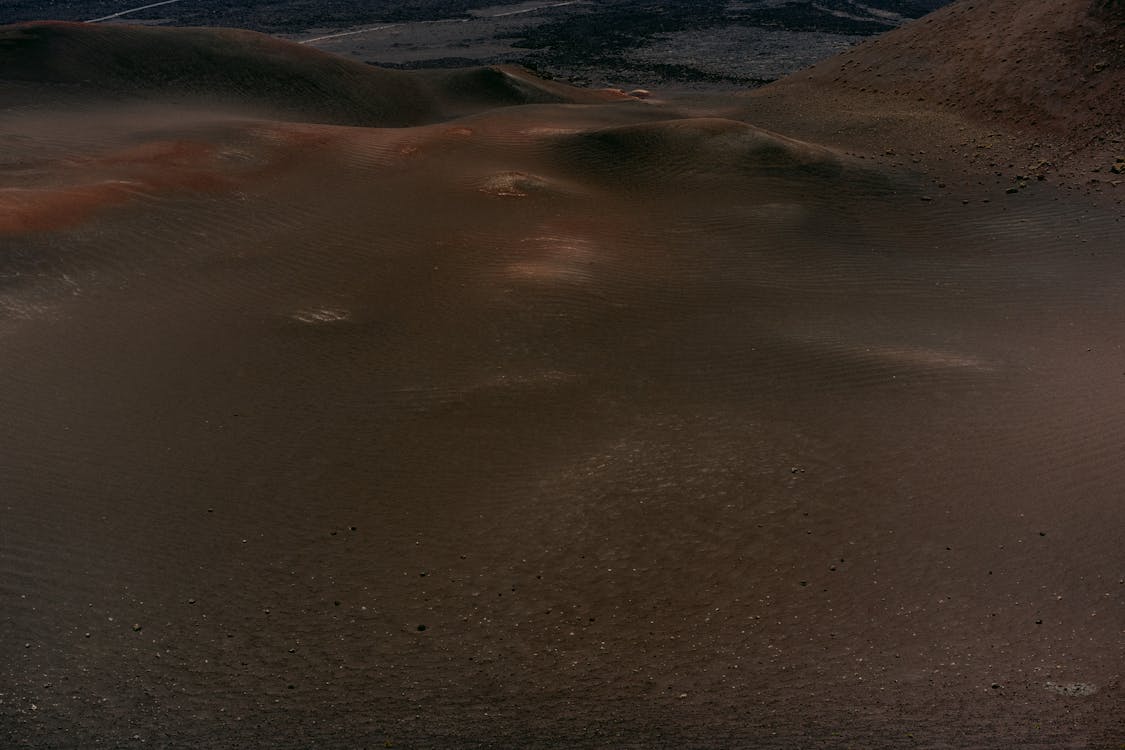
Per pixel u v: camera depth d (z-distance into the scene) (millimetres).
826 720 7715
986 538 9969
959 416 12680
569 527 10664
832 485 11102
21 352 14719
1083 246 21781
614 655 8781
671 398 13695
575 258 20109
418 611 9508
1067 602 8945
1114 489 10672
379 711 8242
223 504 11273
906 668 8297
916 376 14031
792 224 23078
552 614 9375
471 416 13352
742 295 18656
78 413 13117
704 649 8766
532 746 7676
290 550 10484
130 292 17469
